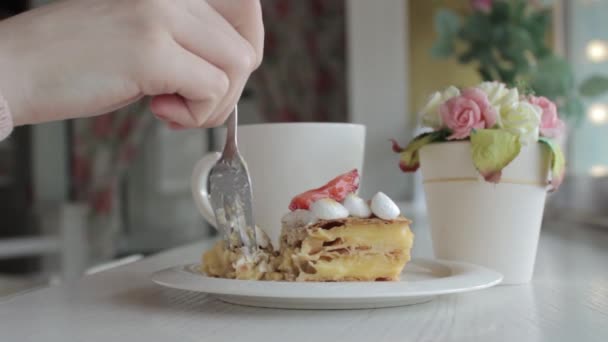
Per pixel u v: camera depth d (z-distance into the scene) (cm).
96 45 48
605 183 134
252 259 55
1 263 204
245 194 55
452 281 51
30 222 223
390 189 205
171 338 45
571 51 154
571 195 148
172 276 53
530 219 60
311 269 54
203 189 67
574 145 147
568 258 75
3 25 49
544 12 151
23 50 48
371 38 207
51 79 48
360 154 67
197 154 246
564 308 51
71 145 240
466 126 60
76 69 48
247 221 55
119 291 58
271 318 49
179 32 49
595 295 56
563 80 139
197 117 50
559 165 60
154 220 252
